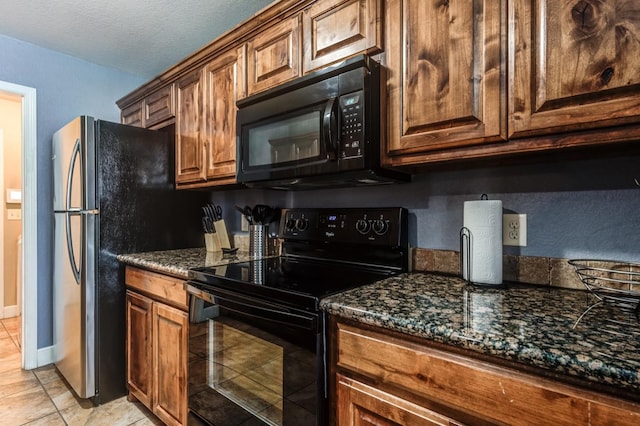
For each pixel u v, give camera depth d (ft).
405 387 2.62
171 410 5.21
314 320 3.14
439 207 4.49
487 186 4.12
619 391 1.81
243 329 3.90
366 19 3.90
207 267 4.89
